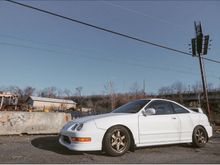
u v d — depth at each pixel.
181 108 7.44
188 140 7.16
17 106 27.55
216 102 53.28
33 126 9.79
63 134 6.10
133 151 6.46
